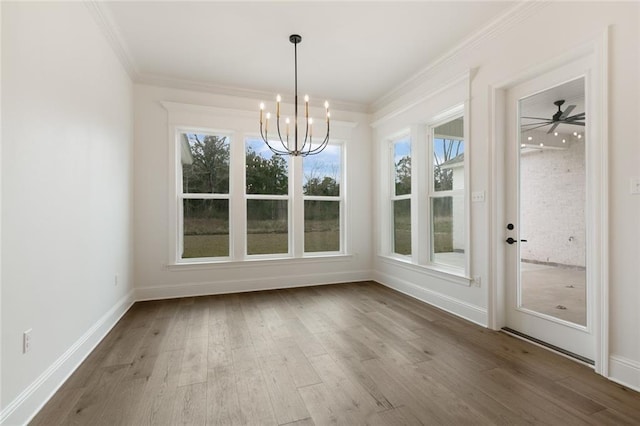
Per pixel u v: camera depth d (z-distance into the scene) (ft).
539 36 7.59
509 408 5.36
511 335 8.55
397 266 13.71
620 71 6.04
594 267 6.50
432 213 12.25
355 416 5.18
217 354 7.49
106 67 8.84
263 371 6.68
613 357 6.18
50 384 5.78
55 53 6.06
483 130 9.17
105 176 8.79
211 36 9.35
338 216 15.56
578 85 7.18
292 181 14.49
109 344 8.07
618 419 5.02
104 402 5.58
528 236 8.38
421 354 7.45
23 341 5.04
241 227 13.47
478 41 9.21
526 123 8.37
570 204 7.42
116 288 9.76
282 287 14.05
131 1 7.70
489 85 8.96
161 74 11.89
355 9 8.07
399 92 13.29
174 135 12.50
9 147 4.75
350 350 7.69
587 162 6.94
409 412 5.28
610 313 6.21
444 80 10.82
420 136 12.32
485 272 9.18
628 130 5.94
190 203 13.09
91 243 7.76
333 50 10.18
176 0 7.69
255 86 13.06
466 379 6.31
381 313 10.52
